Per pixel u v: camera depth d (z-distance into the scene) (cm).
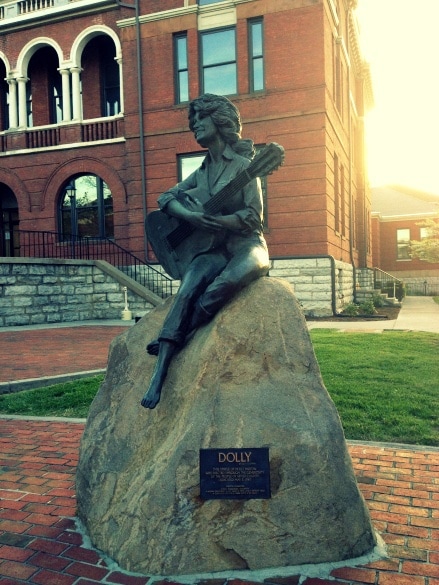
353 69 2822
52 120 2364
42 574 290
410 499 382
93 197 2203
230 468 296
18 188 2248
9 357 1007
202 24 1917
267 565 291
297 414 307
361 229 3009
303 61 1781
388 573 285
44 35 2219
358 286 2592
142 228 2017
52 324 1658
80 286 1809
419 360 879
